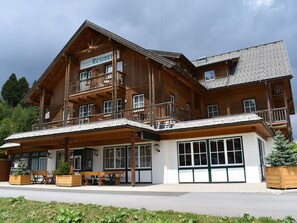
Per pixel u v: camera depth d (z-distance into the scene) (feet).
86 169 59.93
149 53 55.88
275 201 25.27
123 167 56.65
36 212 24.48
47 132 58.70
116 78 60.44
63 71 75.92
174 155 51.80
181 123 51.19
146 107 55.36
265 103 65.92
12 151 77.87
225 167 47.57
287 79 59.36
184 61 69.05
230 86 65.67
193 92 68.13
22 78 219.00
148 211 21.74
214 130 48.93
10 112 187.11
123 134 47.78
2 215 25.26
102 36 66.90
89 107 69.77
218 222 18.51
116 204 25.76
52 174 62.23
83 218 21.88
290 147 35.17
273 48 75.41
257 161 45.24
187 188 39.45
